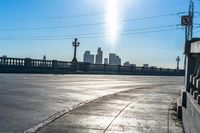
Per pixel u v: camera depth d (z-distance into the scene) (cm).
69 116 1088
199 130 589
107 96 1694
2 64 3769
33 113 1152
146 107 1303
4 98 1488
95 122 996
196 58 887
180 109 1073
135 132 884
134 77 4466
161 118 1080
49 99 1531
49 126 939
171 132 893
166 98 1653
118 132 880
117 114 1132
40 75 3509
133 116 1102
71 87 2231
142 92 1975
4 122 995
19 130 895
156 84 3083
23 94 1669
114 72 5562
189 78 983
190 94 879
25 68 4056
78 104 1398
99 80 3238
